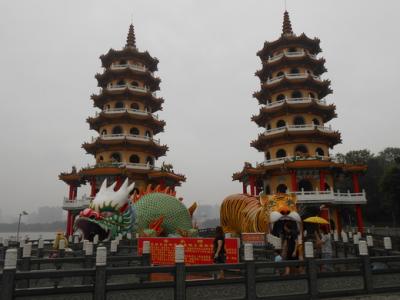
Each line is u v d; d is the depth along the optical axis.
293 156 43.00
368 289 10.70
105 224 22.77
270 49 51.12
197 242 15.70
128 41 55.06
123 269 8.86
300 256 16.59
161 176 45.44
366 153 71.12
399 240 26.69
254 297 9.62
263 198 19.83
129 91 48.34
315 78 47.41
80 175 44.44
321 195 39.66
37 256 17.52
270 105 46.81
